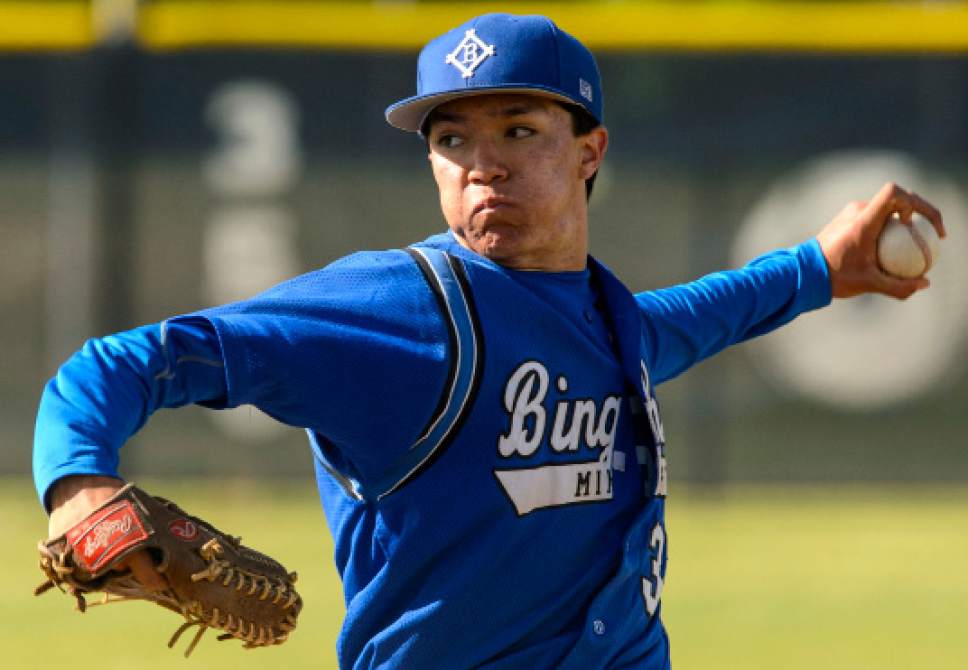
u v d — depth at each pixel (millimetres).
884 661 20016
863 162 31422
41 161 31141
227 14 31188
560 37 8508
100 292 31141
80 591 6891
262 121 31359
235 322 7422
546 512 8336
